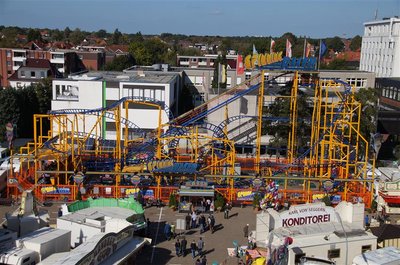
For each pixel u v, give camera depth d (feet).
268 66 218.59
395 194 192.65
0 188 202.59
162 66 409.49
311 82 234.38
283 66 219.20
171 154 229.04
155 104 224.53
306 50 243.19
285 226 140.97
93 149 247.29
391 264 119.44
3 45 640.17
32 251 120.98
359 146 252.01
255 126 270.05
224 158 219.00
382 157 293.64
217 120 277.44
